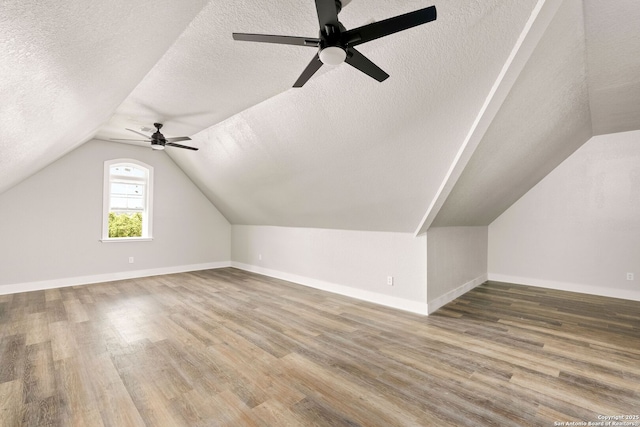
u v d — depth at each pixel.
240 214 6.10
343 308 3.79
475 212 4.24
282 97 3.01
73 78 1.67
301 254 5.15
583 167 4.43
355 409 1.82
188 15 1.76
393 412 1.79
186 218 6.21
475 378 2.15
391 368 2.30
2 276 4.34
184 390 2.00
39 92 1.55
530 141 3.18
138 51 1.88
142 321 3.28
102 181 5.17
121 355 2.49
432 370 2.27
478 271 4.99
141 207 5.78
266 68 2.51
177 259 6.10
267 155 3.95
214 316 3.46
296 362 2.39
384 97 2.53
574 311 3.62
